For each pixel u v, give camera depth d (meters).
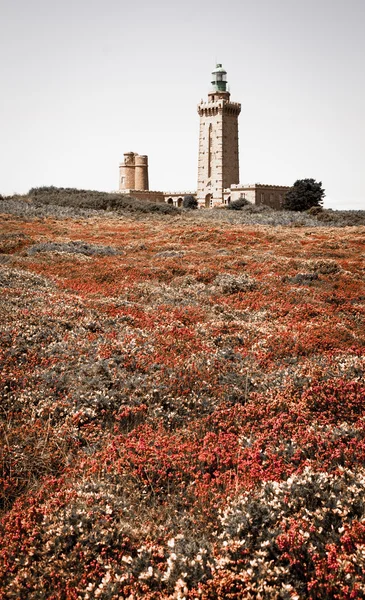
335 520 7.57
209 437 10.68
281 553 6.98
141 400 12.22
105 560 7.03
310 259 37.59
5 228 56.53
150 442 10.33
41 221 68.50
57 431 10.58
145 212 103.00
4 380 12.19
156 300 24.41
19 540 7.44
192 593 6.29
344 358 15.12
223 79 165.88
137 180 167.88
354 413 11.84
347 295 27.16
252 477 9.22
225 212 108.50
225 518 7.70
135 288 26.31
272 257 37.25
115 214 93.62
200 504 8.51
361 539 6.96
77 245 41.69
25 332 15.27
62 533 7.38
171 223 78.50
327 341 17.64
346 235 59.47
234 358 15.82
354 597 5.99
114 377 13.16
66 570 6.89
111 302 22.45
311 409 12.16
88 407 11.70
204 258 38.00
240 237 52.09
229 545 7.08
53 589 6.72
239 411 12.08
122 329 18.20
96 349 14.91
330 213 100.38
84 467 9.53
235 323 20.05
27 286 23.91
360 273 33.88
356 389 12.44
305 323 20.67
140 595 6.50
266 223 84.25
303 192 122.75
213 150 164.50
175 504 8.62
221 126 162.25
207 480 9.18
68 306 19.69
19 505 8.19
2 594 6.59
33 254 37.03
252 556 6.95
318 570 6.46
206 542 7.33
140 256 40.00
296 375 13.69
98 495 8.32
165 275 30.80
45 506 8.06
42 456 9.66
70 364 13.79
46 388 12.30
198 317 21.55
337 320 21.48
